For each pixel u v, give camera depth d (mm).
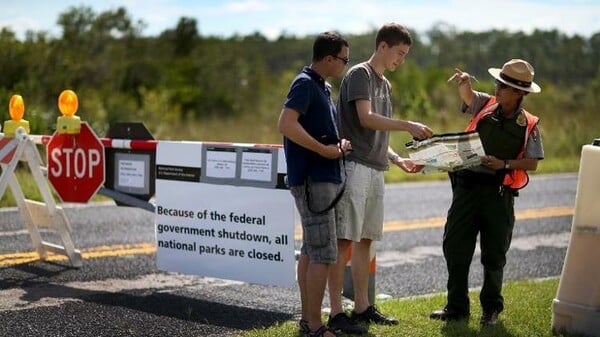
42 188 8516
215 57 38375
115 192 8227
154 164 8023
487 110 6324
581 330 6168
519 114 6281
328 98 5773
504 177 6312
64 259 8992
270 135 24281
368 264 6605
